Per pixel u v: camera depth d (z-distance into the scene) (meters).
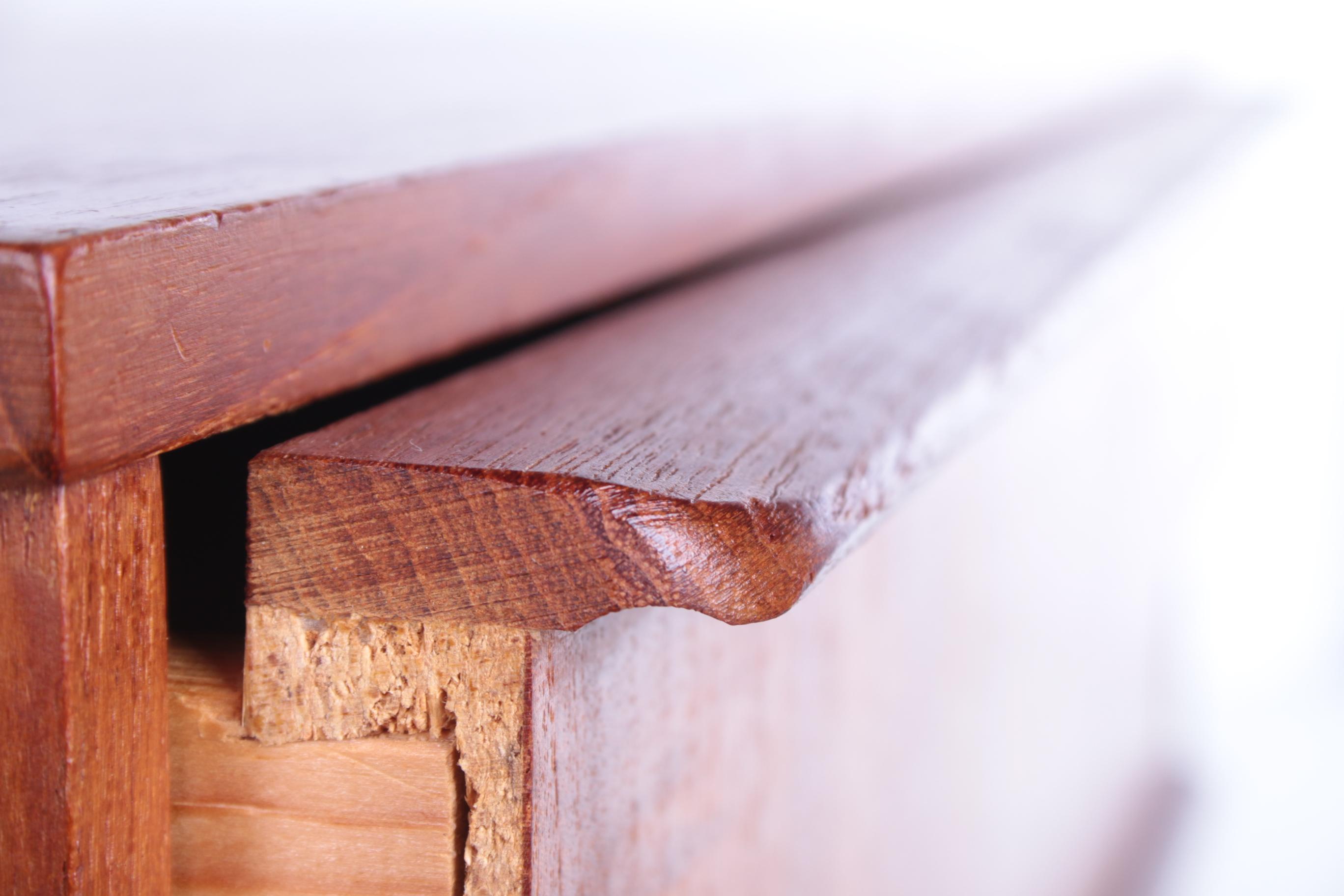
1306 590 1.42
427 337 0.26
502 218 0.28
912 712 0.46
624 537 0.21
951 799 0.55
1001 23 1.26
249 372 0.22
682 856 0.27
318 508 0.22
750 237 0.40
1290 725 1.34
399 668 0.22
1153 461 1.00
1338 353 1.38
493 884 0.22
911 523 0.42
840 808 0.38
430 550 0.21
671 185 0.34
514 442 0.23
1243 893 1.02
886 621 0.41
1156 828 1.13
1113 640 0.96
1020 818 0.70
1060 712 0.78
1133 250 0.49
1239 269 1.26
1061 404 0.65
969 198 0.61
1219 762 1.26
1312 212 1.41
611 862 0.25
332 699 0.22
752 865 0.31
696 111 0.38
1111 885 1.00
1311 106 1.42
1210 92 1.30
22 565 0.21
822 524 0.22
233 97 0.40
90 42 0.73
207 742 0.23
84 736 0.21
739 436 0.24
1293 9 1.43
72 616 0.21
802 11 1.17
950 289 0.37
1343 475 1.41
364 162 0.27
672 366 0.28
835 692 0.36
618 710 0.25
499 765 0.22
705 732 0.28
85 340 0.20
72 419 0.20
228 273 0.22
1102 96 1.00
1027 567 0.63
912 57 0.73
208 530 0.25
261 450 0.22
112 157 0.27
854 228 0.51
